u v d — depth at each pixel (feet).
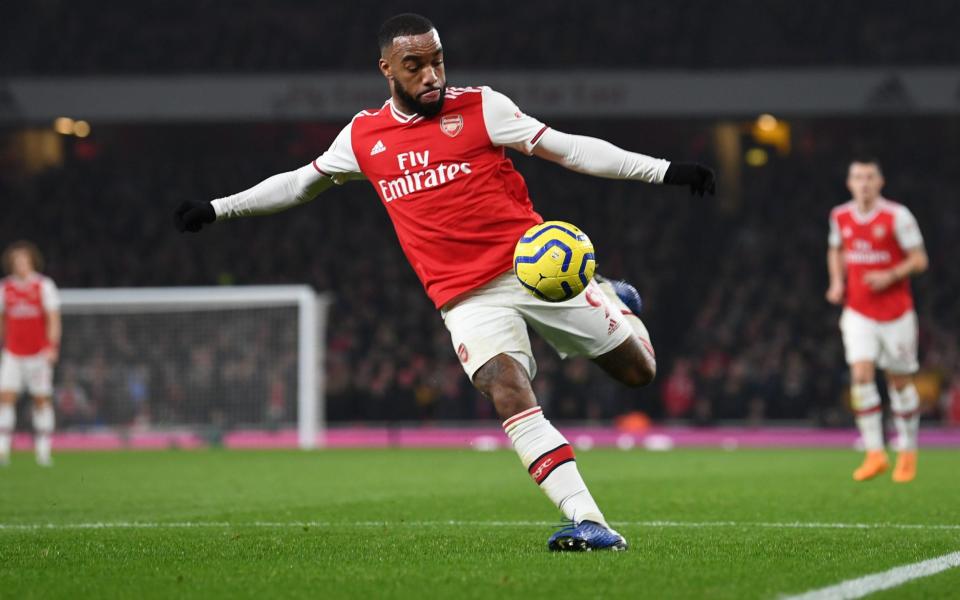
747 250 357.82
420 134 67.56
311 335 244.42
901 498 103.91
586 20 377.09
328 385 290.97
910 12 370.32
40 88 332.39
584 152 65.62
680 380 282.77
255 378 256.11
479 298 67.26
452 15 380.78
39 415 180.96
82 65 372.58
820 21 370.73
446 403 289.74
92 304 256.52
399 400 285.02
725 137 389.19
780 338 299.17
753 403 274.57
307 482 136.15
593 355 69.92
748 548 66.33
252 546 69.67
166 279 359.66
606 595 50.47
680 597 49.85
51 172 397.19
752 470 152.66
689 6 375.25
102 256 370.32
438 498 109.91
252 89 334.65
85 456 203.31
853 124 395.34
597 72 331.36
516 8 380.58
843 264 131.95
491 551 65.92
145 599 50.67
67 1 378.73
